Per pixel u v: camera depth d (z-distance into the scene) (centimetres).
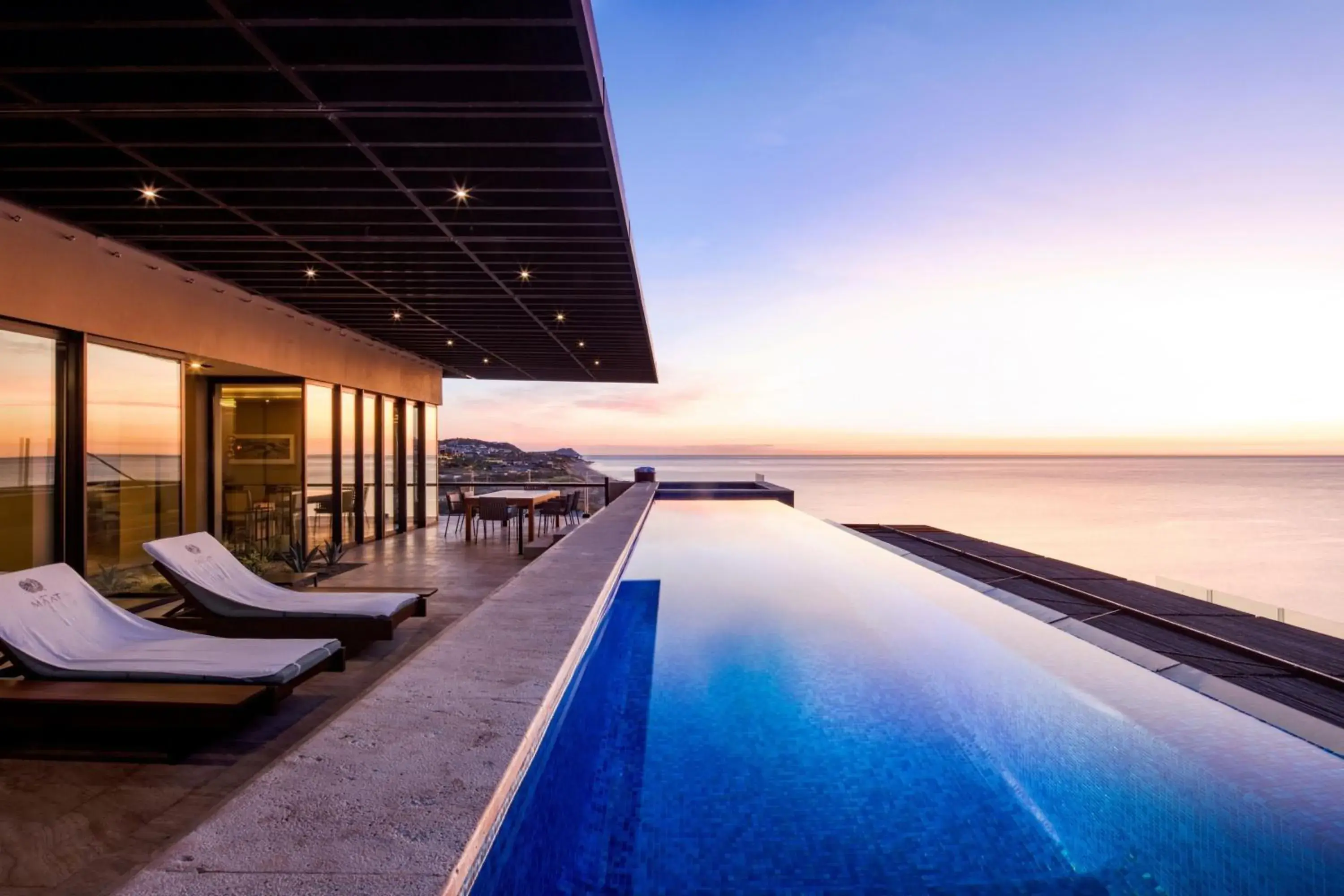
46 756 300
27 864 224
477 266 589
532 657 263
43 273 458
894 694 346
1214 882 208
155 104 306
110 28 254
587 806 241
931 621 474
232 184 399
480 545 991
